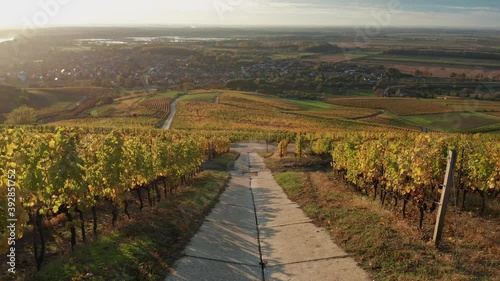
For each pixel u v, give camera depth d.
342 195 12.04
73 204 7.14
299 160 23.62
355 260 6.52
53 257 6.61
